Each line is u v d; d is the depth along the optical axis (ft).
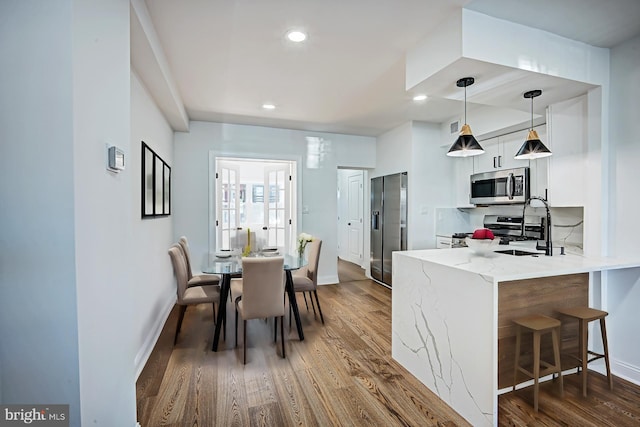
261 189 21.09
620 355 7.82
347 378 7.65
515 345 6.97
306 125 15.90
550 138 9.30
